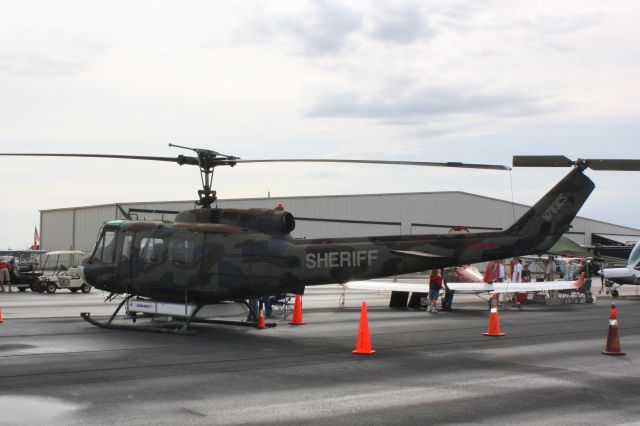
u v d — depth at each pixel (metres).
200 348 12.43
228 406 7.72
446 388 8.91
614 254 51.12
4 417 7.11
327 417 7.27
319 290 37.69
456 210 70.81
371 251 14.01
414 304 23.94
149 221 15.62
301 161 13.99
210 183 15.11
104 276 15.74
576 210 13.70
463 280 25.66
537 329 16.61
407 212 67.69
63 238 69.94
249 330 15.59
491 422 7.11
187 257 14.67
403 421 7.12
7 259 32.28
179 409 7.54
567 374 10.04
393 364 10.85
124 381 9.12
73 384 8.88
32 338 13.56
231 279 14.37
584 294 30.91
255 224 14.62
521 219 13.95
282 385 9.00
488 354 12.09
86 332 14.70
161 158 14.76
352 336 14.59
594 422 7.13
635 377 9.83
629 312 22.83
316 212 62.78
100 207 64.06
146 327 15.07
